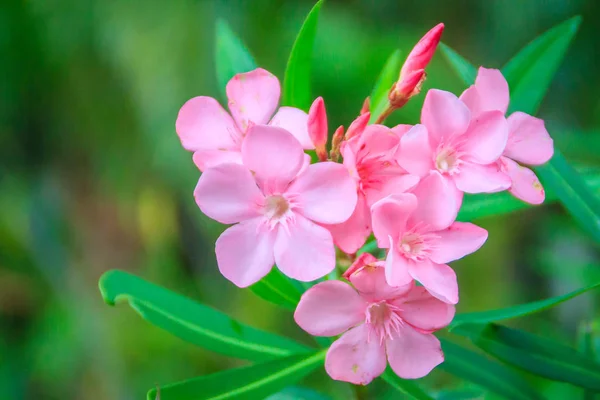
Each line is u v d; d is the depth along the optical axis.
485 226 1.14
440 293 0.51
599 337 0.60
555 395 0.67
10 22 1.08
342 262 0.54
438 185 0.52
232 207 0.52
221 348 0.56
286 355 0.55
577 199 0.57
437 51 1.10
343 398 0.91
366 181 0.52
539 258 0.81
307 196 0.52
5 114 1.16
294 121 0.54
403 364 0.52
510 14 1.10
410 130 0.51
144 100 1.13
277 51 1.11
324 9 1.14
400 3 1.17
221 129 0.54
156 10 1.10
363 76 1.08
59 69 1.14
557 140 0.71
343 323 0.52
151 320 0.55
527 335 0.55
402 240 0.52
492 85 0.54
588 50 1.04
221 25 0.60
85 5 1.09
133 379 1.16
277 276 0.56
